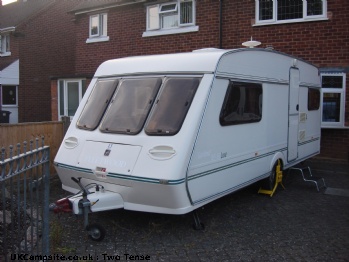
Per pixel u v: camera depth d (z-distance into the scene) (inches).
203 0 465.1
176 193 185.2
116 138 208.5
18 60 772.6
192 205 195.8
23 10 897.5
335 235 205.0
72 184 226.5
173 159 187.0
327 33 394.3
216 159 211.2
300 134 322.3
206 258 176.7
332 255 179.9
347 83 387.2
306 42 405.4
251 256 178.9
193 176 193.2
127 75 232.8
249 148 244.8
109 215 231.5
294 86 305.9
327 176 342.0
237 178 233.6
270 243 193.8
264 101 260.4
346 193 287.3
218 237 201.0
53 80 571.8
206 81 204.8
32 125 300.7
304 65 324.5
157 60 225.5
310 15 404.8
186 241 195.5
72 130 233.5
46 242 156.6
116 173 196.5
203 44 467.8
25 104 783.1
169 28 497.7
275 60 273.6
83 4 592.7
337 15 388.8
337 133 398.3
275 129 278.5
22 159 135.4
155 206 195.2
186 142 189.6
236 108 228.2
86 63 583.2
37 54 791.1
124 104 222.2
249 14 434.3
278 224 221.0
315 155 387.2
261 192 282.2
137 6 520.1
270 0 422.9
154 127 200.8
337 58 391.2
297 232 208.8
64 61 805.2
